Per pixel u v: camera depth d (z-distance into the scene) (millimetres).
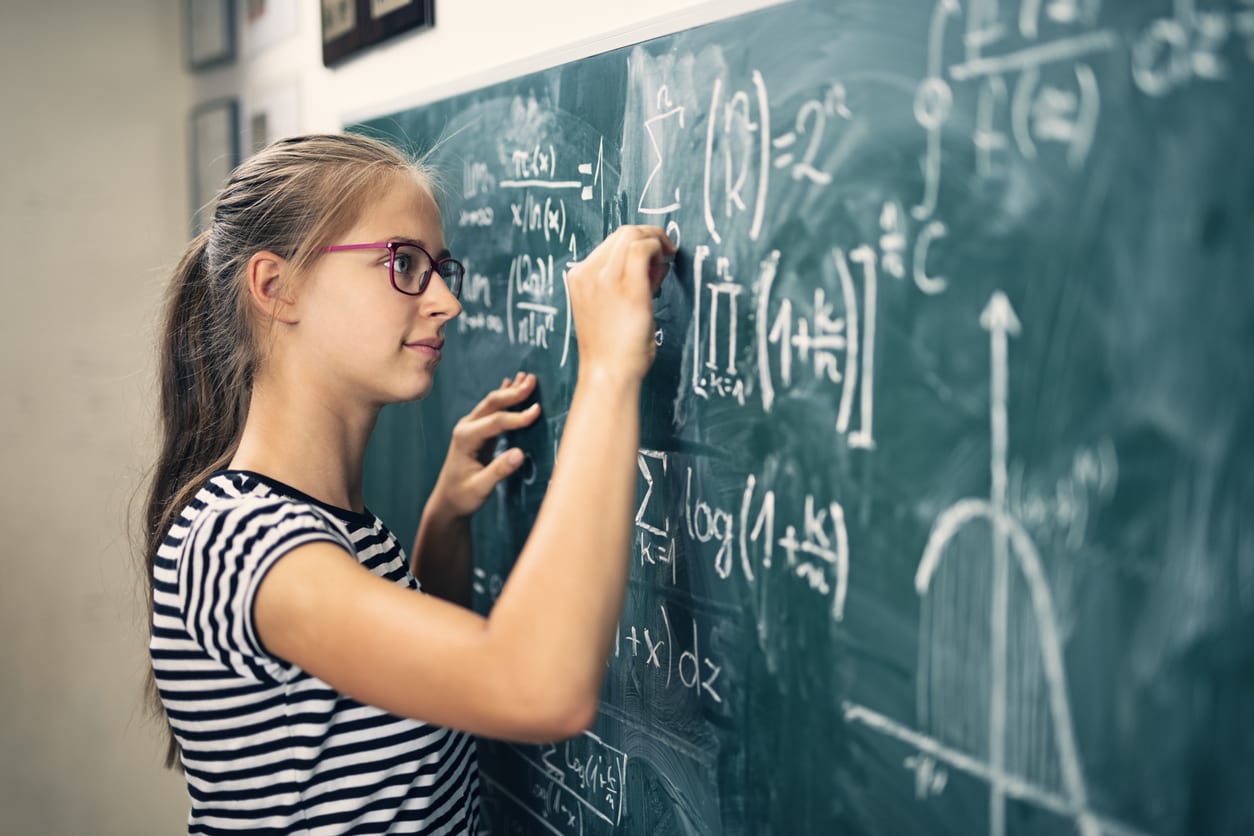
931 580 654
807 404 753
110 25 2215
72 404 2258
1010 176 585
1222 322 492
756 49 778
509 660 668
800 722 778
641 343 806
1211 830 509
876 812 709
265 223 882
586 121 1016
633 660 995
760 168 783
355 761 845
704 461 873
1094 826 562
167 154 2312
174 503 937
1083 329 552
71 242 2221
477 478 1164
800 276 750
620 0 971
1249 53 474
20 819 2289
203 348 978
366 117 1511
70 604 2293
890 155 665
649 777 977
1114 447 540
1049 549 576
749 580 826
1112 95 530
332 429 923
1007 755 610
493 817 1309
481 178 1231
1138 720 538
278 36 1831
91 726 2334
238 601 730
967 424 622
